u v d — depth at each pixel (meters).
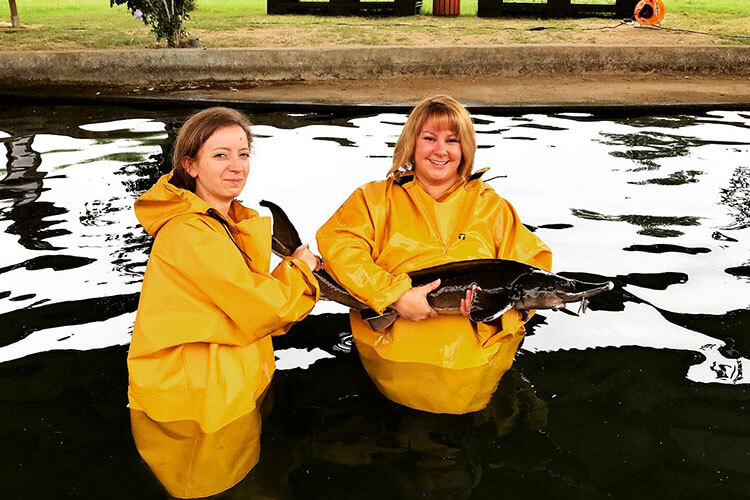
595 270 4.08
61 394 2.89
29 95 9.09
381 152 6.43
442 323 3.08
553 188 5.53
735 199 5.32
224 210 2.99
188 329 2.65
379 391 2.94
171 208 2.77
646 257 4.27
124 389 2.93
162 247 2.71
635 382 3.00
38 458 2.51
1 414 2.76
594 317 3.56
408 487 2.39
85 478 2.41
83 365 3.11
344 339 3.40
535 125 7.68
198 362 2.68
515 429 2.69
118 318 3.52
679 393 2.93
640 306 3.67
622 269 4.10
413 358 3.07
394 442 2.62
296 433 2.67
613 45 10.66
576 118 8.07
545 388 2.96
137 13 10.61
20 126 7.55
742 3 19.78
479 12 16.66
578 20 15.84
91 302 3.67
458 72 10.38
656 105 8.62
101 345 3.28
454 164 3.28
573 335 3.39
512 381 3.00
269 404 2.85
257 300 2.64
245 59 9.98
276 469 2.47
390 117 7.99
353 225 3.26
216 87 9.59
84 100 8.84
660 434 2.67
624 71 10.61
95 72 9.71
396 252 3.27
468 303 2.91
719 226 4.77
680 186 5.60
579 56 10.52
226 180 2.89
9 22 15.23
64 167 6.02
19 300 3.68
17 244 4.40
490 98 8.88
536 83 9.88
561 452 2.57
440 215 3.28
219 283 2.63
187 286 2.69
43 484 2.38
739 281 3.96
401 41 11.99
